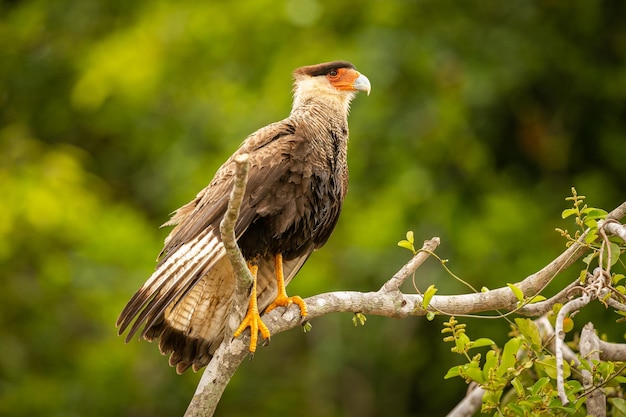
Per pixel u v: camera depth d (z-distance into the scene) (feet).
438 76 46.83
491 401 20.90
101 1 53.26
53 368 44.47
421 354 44.91
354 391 45.44
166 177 47.39
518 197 46.01
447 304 23.27
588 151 48.75
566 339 40.22
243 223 24.32
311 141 26.04
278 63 46.91
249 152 25.44
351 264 43.73
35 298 45.68
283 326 23.95
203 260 23.45
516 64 47.19
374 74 45.60
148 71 48.01
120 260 43.06
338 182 26.91
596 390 21.26
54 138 53.11
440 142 46.52
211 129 47.60
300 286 42.34
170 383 43.68
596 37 49.16
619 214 21.59
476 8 49.55
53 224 44.29
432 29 48.42
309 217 25.79
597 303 40.37
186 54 49.47
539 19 49.21
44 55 53.11
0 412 42.16
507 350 21.02
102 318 42.65
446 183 46.93
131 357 43.32
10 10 54.60
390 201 44.70
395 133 46.11
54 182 45.47
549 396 20.16
